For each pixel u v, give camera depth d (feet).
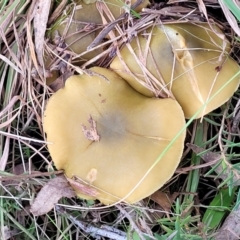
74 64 0.71
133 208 0.71
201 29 0.68
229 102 0.71
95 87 0.66
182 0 0.71
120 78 0.67
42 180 0.71
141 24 0.68
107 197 0.64
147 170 0.63
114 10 0.70
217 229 0.71
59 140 0.65
